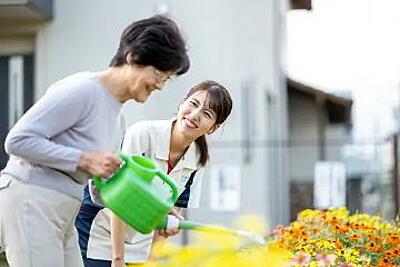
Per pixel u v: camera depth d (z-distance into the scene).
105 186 3.31
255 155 13.64
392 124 30.94
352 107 25.14
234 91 13.01
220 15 12.62
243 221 3.22
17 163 3.45
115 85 3.36
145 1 11.84
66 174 3.42
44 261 3.42
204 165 4.64
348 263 4.53
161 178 3.47
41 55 11.91
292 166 17.73
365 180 13.88
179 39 3.31
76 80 3.37
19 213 3.40
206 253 2.97
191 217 12.02
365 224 6.19
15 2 11.04
